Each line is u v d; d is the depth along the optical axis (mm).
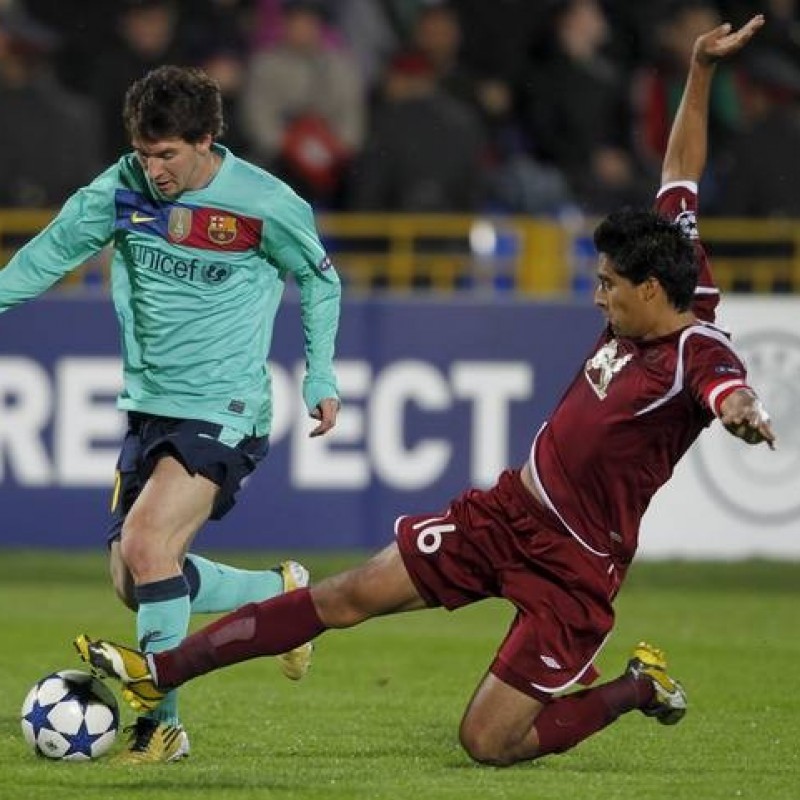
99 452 47750
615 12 61938
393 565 23578
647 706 24531
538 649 23469
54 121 51531
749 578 47062
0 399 47469
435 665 34562
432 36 55688
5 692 30547
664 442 23156
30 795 22172
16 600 42156
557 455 23391
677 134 25656
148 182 24625
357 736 27203
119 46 56562
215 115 24156
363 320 48344
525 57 58656
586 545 23406
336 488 48281
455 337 48562
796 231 51344
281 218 24688
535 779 23719
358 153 53594
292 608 23328
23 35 51844
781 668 34406
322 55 55562
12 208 51375
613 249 22750
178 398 24750
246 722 28297
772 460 48531
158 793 22312
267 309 25172
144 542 24078
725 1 58438
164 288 24688
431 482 48531
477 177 53344
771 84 55062
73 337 47562
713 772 24734
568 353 48938
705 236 51500
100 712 24391
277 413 48000
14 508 47688
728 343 22828
